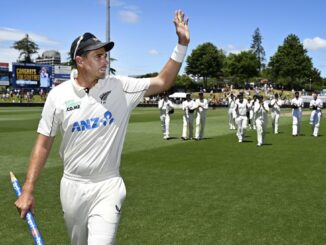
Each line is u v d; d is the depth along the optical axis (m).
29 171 3.32
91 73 3.28
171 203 7.53
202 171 10.68
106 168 3.36
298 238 5.79
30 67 77.69
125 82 3.44
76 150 3.32
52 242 5.62
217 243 5.57
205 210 7.10
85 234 3.50
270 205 7.45
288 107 68.06
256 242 5.62
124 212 6.96
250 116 24.66
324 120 36.22
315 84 139.50
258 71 140.88
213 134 21.36
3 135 19.52
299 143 17.36
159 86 3.52
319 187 8.93
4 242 5.62
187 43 3.48
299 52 130.12
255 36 161.12
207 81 131.25
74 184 3.37
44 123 3.37
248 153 14.11
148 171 10.66
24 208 3.21
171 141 17.72
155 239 5.72
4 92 77.56
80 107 3.28
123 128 3.44
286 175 10.22
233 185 9.06
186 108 18.44
